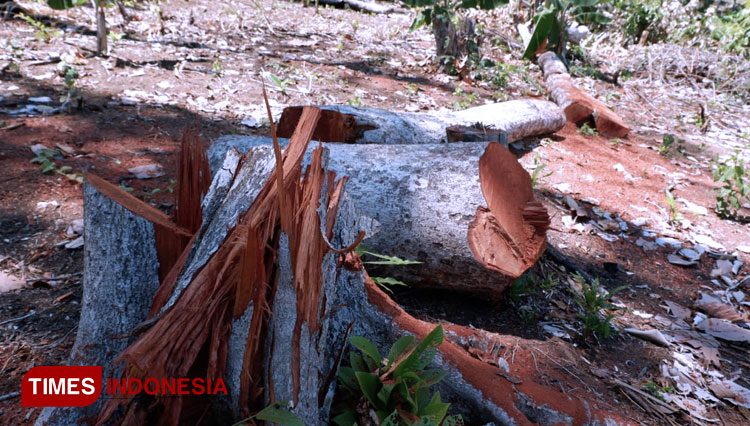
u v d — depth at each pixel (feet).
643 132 23.54
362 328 8.13
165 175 13.61
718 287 13.47
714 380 10.14
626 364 10.13
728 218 17.04
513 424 7.66
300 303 6.04
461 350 8.63
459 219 9.76
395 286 10.93
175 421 5.52
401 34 33.14
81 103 16.43
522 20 34.91
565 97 22.76
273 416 5.70
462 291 10.61
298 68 23.71
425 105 21.61
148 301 6.62
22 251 10.33
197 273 5.97
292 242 5.87
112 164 13.76
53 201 11.91
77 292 9.43
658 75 31.91
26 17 23.43
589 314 10.50
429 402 7.40
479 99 23.67
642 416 8.76
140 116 16.72
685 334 11.37
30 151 13.74
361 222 7.95
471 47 26.27
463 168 10.02
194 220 6.86
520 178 10.23
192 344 5.61
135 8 29.01
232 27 29.22
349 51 28.17
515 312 10.92
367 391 6.78
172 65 21.56
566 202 15.83
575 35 33.19
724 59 32.76
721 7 45.88
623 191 17.33
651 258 14.21
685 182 19.02
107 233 6.57
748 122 26.96
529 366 9.09
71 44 22.06
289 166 6.41
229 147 11.41
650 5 36.70
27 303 9.05
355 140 14.42
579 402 8.25
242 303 5.72
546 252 12.92
